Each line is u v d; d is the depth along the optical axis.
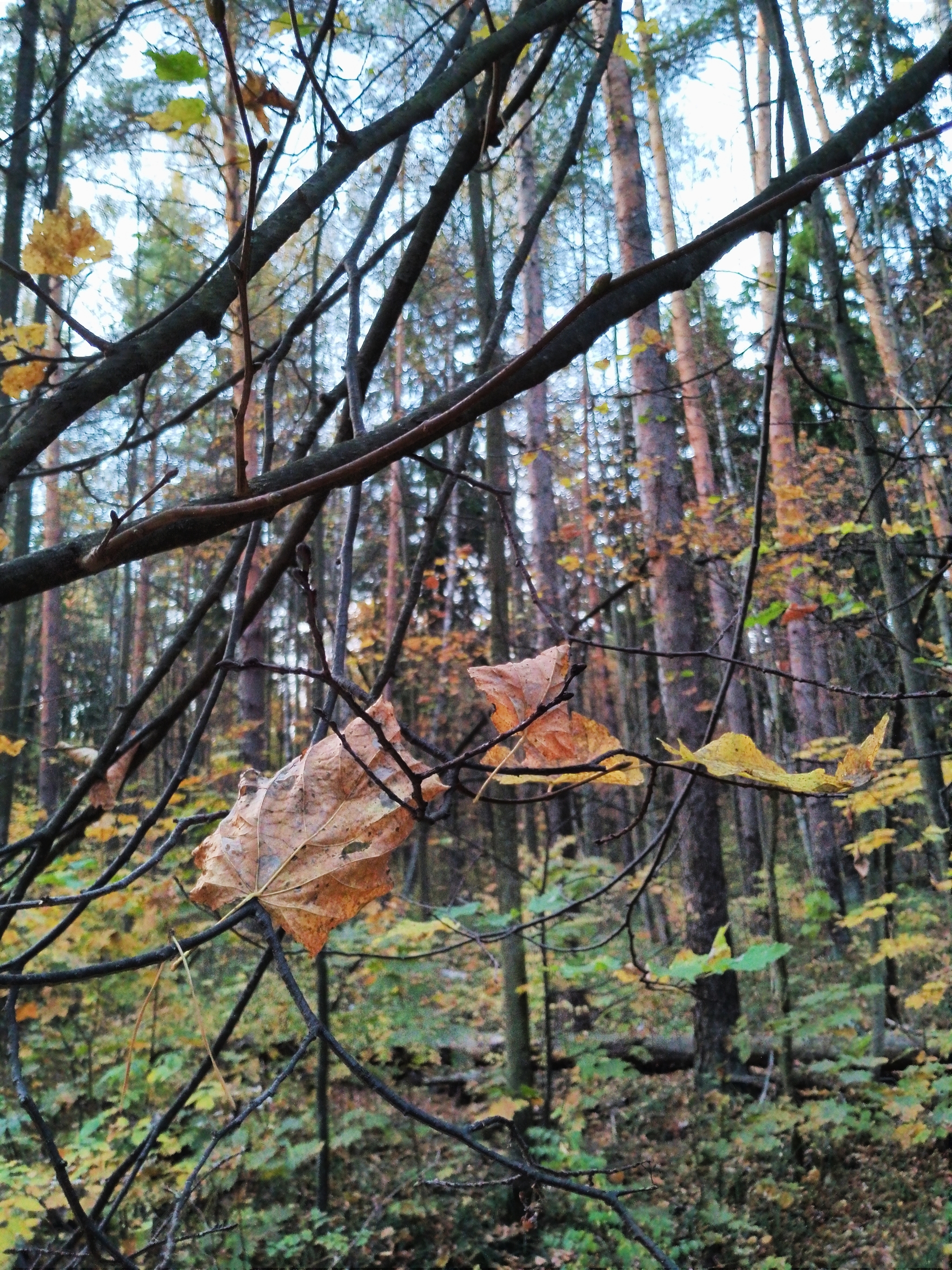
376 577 14.78
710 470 10.34
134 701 1.38
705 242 0.75
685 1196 4.61
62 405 0.89
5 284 1.98
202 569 12.12
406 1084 6.30
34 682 15.00
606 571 7.05
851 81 5.00
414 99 1.12
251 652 8.70
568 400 8.01
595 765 0.66
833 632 4.63
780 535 4.98
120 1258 0.63
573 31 2.07
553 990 5.81
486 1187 0.60
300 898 0.62
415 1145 5.05
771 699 5.83
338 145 1.04
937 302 4.26
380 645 9.60
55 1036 4.64
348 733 0.70
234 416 0.69
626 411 9.34
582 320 1.04
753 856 11.91
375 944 4.46
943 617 3.88
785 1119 4.56
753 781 0.65
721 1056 6.01
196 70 0.96
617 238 7.93
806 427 8.55
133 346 0.94
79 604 16.67
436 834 8.24
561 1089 5.93
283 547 1.28
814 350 8.09
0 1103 4.12
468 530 11.51
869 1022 5.81
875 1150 5.10
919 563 4.09
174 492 5.87
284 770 0.69
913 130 4.14
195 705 11.77
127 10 1.42
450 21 2.19
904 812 6.43
